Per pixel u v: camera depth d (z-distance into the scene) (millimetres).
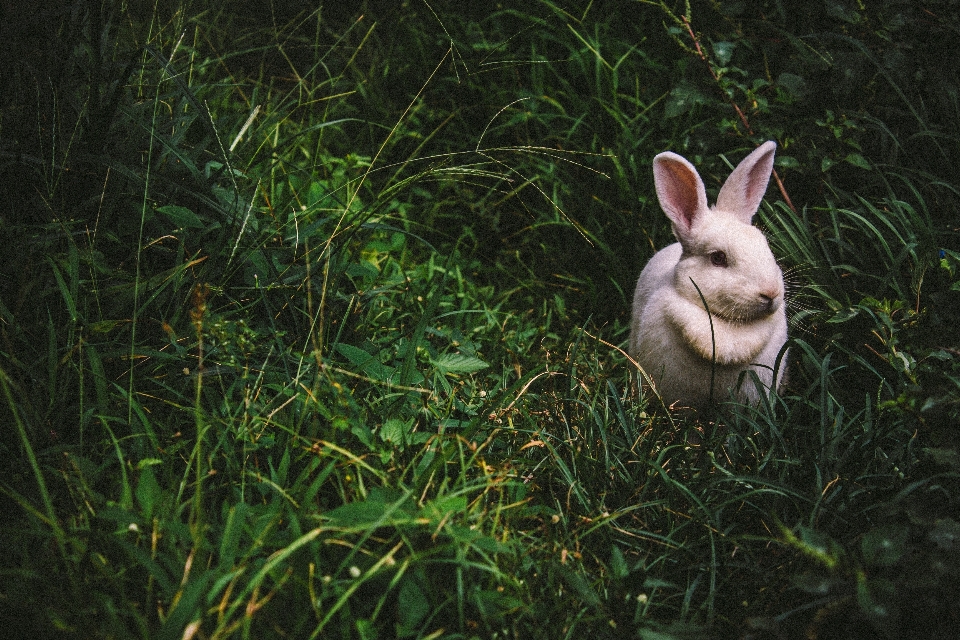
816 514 2850
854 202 4180
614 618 2619
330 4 6219
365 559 2502
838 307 3838
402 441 2902
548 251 4840
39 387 2963
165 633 2150
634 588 2654
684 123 4832
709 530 2881
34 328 3109
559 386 3857
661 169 3574
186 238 3498
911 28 4305
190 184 3604
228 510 2561
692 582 2822
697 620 2676
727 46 4434
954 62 4273
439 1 5848
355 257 4051
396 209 5012
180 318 3291
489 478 2824
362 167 5082
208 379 3191
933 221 4152
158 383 3033
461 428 3127
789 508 3070
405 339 3750
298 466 2883
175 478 2734
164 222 3506
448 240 5109
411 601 2334
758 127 4379
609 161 4855
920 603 2422
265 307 3426
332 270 3717
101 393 2834
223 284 3373
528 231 5047
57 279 2990
